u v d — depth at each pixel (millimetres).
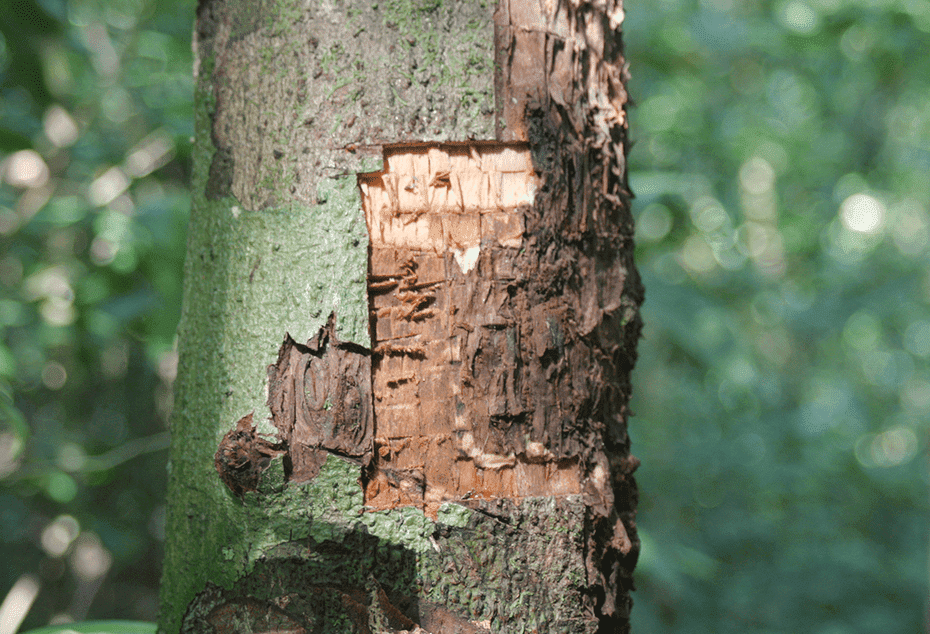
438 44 1058
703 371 3934
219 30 1088
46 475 2303
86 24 2510
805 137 5191
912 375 6629
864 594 4539
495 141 1062
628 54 3521
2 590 2873
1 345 2031
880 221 5777
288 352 1049
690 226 3150
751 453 4781
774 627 4195
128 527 2926
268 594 1038
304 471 1043
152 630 1238
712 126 4074
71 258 2305
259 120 1064
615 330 1106
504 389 1056
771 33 4090
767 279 4949
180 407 1088
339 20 1055
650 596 3822
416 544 1041
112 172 2287
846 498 5105
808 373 5699
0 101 2287
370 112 1051
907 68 4555
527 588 1049
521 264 1063
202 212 1087
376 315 1050
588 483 1073
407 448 1049
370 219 1052
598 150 1101
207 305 1075
